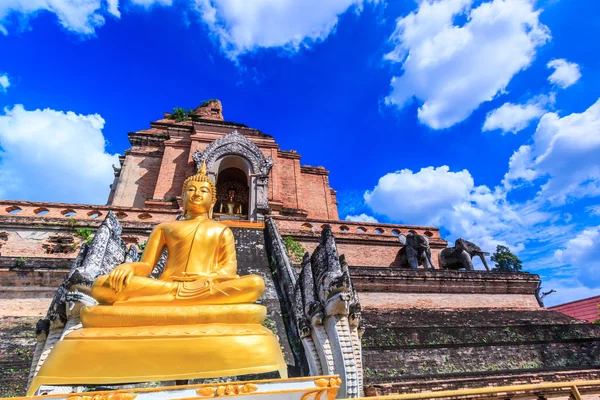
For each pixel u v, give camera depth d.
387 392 7.87
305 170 30.70
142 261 6.46
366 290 13.07
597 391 9.20
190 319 5.04
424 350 9.64
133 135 27.66
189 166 24.39
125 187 25.19
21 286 11.11
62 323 7.04
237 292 5.53
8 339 9.23
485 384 8.52
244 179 26.67
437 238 21.48
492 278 14.16
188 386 4.08
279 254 11.70
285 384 4.31
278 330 9.04
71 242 14.65
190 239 6.56
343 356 6.98
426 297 13.43
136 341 4.60
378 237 20.11
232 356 4.66
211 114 35.47
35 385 4.37
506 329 10.87
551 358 10.41
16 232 14.34
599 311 23.86
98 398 3.85
